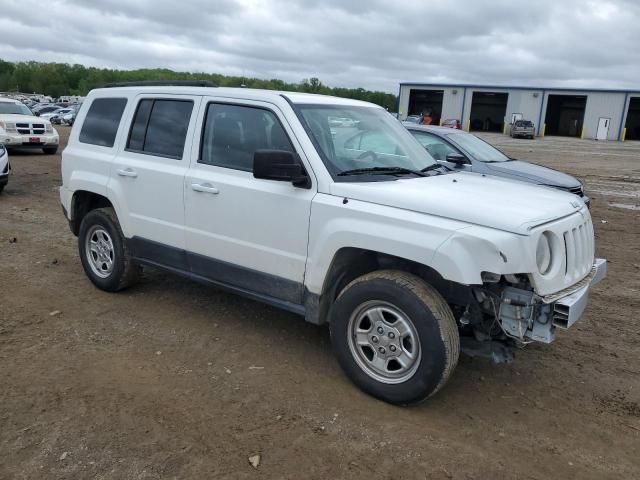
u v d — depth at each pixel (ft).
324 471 10.25
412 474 10.30
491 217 11.34
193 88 16.10
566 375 14.67
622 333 17.70
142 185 16.80
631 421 12.56
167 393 12.69
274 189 13.84
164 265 16.98
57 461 10.15
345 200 12.82
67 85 456.86
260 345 15.46
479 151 31.65
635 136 197.88
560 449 11.36
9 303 17.62
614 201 45.03
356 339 12.98
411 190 12.69
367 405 12.55
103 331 15.93
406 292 11.87
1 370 13.34
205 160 15.48
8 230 27.37
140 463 10.19
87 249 19.12
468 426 12.01
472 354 12.92
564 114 207.62
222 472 10.08
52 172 48.91
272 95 14.51
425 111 214.28
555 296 11.75
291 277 13.84
